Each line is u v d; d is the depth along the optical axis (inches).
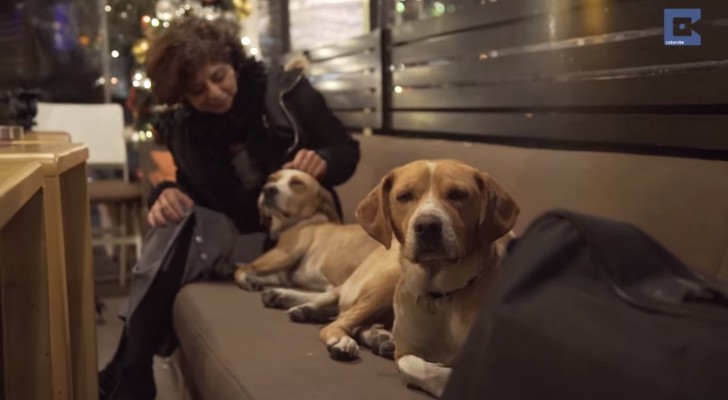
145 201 160.2
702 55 62.0
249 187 97.2
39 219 52.1
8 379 52.7
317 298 71.6
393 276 63.9
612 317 26.5
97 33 220.1
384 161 103.4
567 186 64.4
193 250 91.7
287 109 96.6
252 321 71.4
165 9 172.4
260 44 219.0
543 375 26.4
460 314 51.4
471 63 99.7
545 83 83.2
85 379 77.9
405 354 54.3
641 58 68.5
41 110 184.4
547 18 82.0
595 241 29.5
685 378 23.4
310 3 181.3
